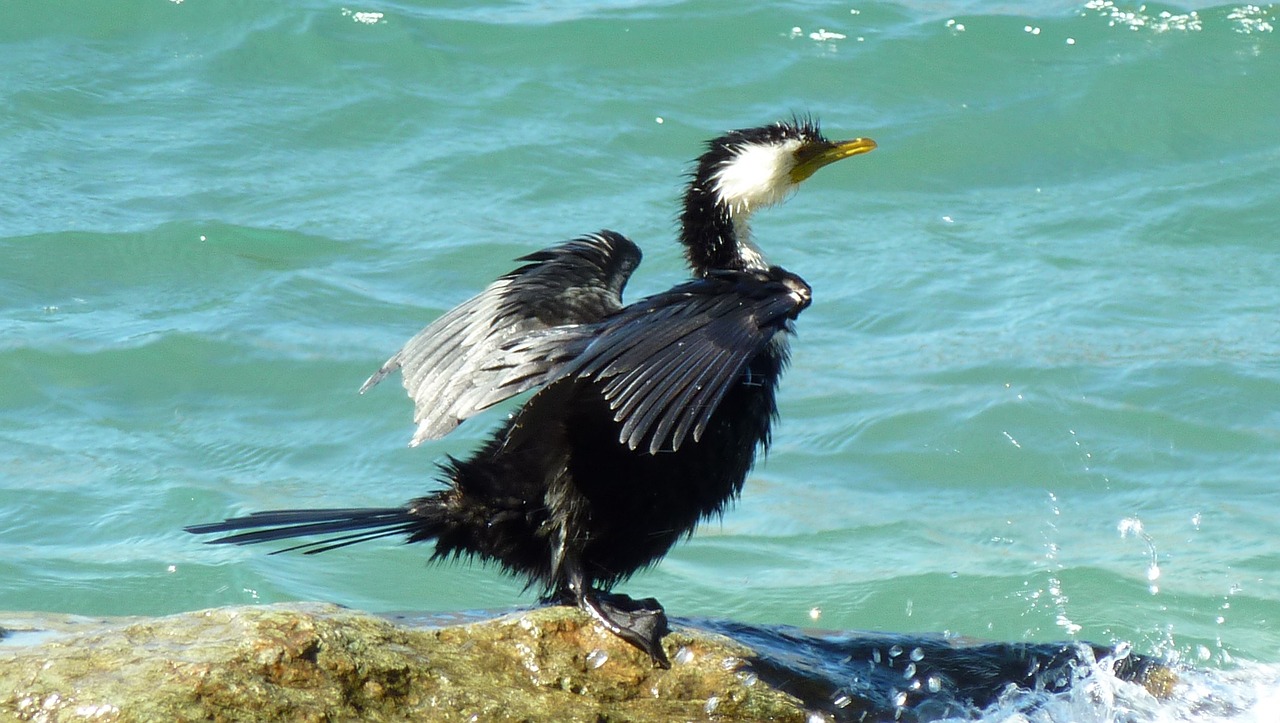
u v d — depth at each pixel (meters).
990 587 11.45
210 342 14.61
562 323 8.28
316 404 13.99
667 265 15.95
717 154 9.23
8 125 17.67
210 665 6.86
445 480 8.20
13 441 13.15
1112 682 8.74
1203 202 17.45
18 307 14.98
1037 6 20.97
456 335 8.60
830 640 9.04
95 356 14.33
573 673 7.63
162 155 17.48
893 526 12.47
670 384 7.07
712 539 12.27
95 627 7.89
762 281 7.79
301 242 16.19
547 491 7.97
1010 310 15.57
